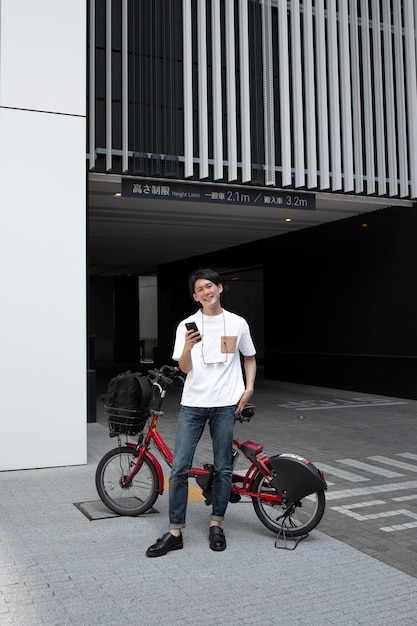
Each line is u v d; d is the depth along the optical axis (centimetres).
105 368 2222
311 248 1411
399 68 1073
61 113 626
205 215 1225
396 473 615
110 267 2270
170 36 881
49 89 622
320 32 987
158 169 867
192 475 413
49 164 618
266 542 405
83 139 634
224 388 401
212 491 402
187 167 880
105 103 845
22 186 607
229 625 292
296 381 1475
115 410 435
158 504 489
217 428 400
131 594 325
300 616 301
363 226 1262
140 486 454
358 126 1027
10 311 596
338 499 521
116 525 437
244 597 322
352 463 659
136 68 859
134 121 853
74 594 324
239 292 2175
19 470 597
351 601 318
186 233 1468
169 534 388
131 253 1864
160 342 2209
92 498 503
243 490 419
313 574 353
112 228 1383
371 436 819
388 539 419
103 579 344
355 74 1027
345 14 1012
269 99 948
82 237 628
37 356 605
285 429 873
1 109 603
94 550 388
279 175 982
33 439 602
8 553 383
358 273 1280
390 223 1197
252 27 953
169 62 884
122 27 848
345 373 1326
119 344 2597
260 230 1446
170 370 447
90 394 898
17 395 597
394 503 510
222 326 407
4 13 610
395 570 360
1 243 596
